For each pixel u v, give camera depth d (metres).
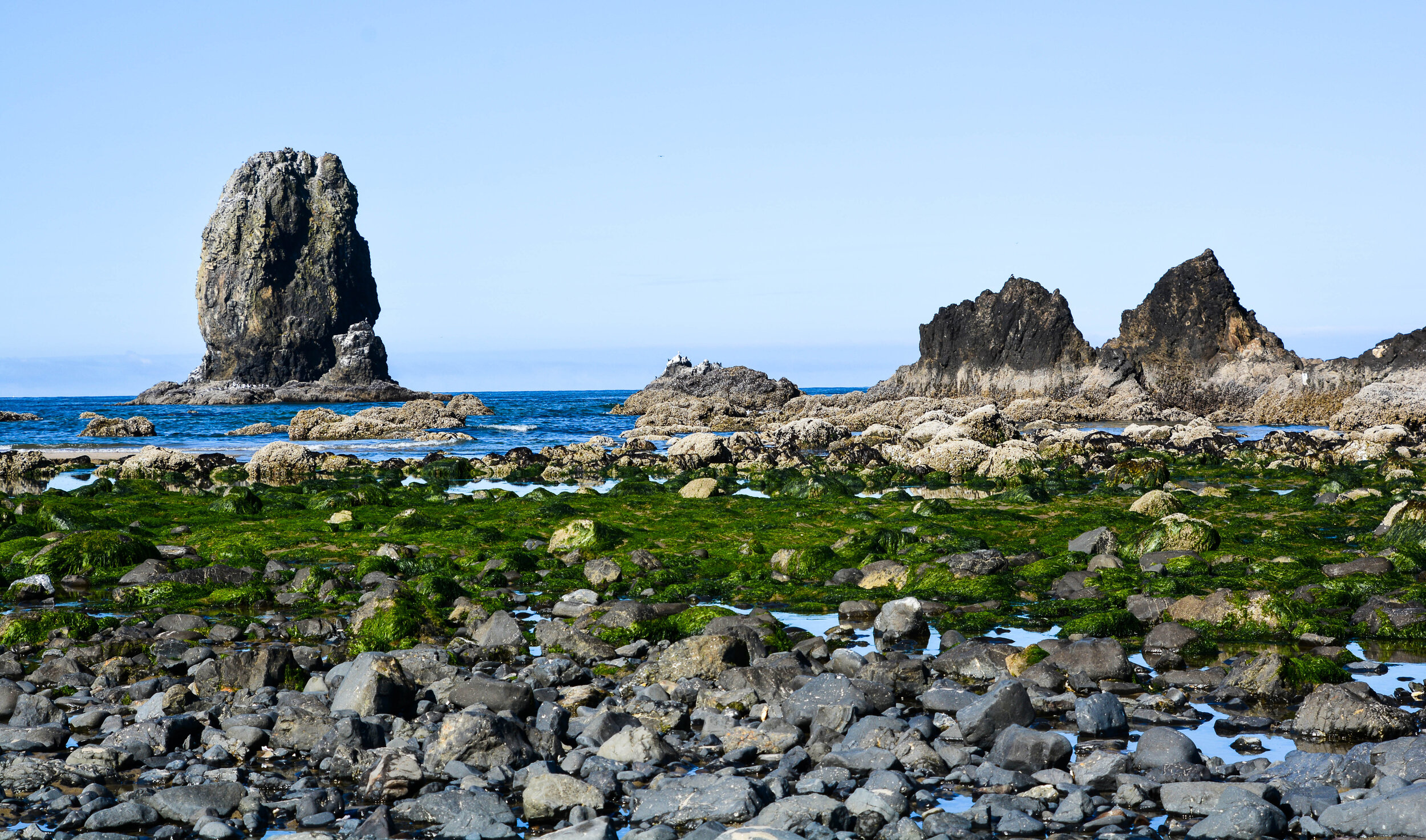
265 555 19.53
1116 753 8.60
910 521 23.75
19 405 171.88
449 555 19.48
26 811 7.73
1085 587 15.75
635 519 24.16
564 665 11.61
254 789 8.08
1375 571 16.31
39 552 17.92
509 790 8.26
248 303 171.38
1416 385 83.12
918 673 11.20
